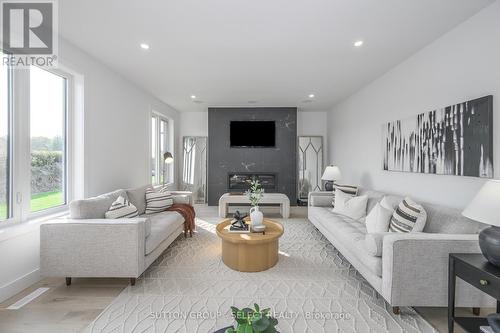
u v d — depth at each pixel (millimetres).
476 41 2143
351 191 3842
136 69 3543
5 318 1808
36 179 2506
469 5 2035
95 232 2182
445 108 2451
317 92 4762
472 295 1761
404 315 1866
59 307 1943
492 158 1987
